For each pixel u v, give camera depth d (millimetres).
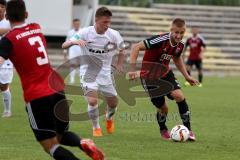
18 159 25297
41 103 20453
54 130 20828
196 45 72250
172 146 29078
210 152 27641
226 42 101625
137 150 27844
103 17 30812
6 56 20375
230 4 110000
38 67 20688
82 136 31922
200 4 108500
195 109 46656
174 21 29328
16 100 49969
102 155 20656
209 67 95562
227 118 41281
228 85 74125
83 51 31688
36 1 90312
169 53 29891
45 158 25562
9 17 20984
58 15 91875
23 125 35688
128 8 102938
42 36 21297
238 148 28875
